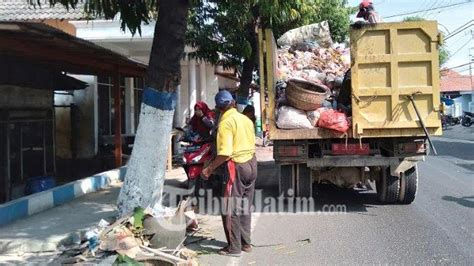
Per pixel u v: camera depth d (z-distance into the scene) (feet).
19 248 21.03
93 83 57.67
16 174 38.99
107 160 55.77
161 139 23.38
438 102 26.99
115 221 21.29
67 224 24.20
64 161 56.59
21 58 33.19
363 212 27.91
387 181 29.30
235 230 20.11
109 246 18.88
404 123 27.04
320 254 20.15
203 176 20.54
